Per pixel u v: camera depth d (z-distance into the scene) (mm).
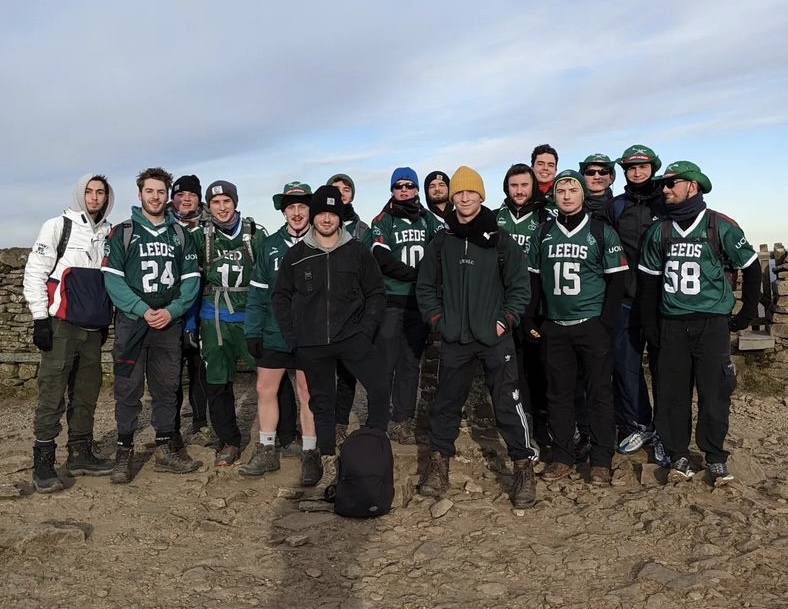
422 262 4863
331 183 6102
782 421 7391
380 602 3516
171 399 5387
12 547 4008
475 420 6762
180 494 5035
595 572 3799
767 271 8969
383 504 4562
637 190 5391
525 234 5699
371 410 4891
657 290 4984
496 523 4500
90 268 5059
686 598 3461
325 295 4785
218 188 5418
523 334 5484
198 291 5391
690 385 4980
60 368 4961
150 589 3650
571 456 5254
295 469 5613
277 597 3574
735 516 4348
